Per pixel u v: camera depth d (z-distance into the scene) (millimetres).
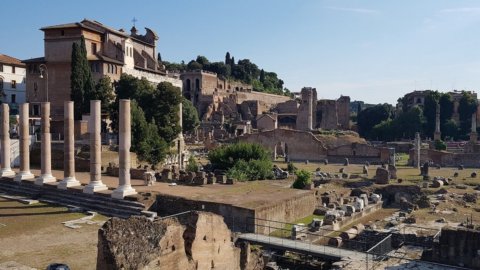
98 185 46781
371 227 43594
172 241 24219
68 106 49688
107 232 21219
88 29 88750
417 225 41719
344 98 174625
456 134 148250
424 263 30016
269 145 118812
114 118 78312
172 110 78688
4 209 43875
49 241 33312
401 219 46719
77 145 69250
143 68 104188
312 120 157375
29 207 44781
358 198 56469
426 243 35844
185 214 27203
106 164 65312
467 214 47281
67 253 30516
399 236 37281
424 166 76625
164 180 57531
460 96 166375
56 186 49594
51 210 43438
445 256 29922
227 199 44781
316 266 33250
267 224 42000
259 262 33500
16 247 31812
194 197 45031
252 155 68438
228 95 184625
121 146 44562
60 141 71938
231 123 157500
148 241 22625
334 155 111750
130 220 22500
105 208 43156
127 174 45000
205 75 180750
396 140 152625
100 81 79875
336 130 147875
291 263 34312
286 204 45688
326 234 41156
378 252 33094
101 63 86625
